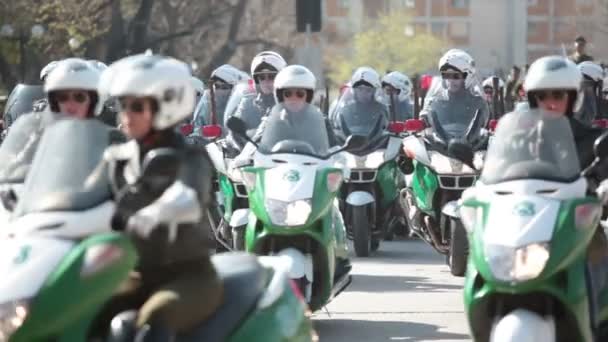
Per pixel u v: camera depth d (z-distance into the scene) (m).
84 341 12.21
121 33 96.38
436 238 29.34
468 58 29.56
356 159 32.41
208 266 13.02
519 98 36.47
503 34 145.38
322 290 21.55
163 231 12.68
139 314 12.62
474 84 29.75
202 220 12.97
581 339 15.18
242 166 24.20
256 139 24.31
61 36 79.31
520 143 15.77
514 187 15.39
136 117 12.88
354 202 31.83
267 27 122.94
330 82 167.12
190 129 29.06
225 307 13.22
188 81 13.00
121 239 12.13
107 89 13.23
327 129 24.91
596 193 16.02
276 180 21.47
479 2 146.75
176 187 12.23
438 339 21.75
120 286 12.32
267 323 13.45
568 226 14.88
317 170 21.64
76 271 11.98
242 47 125.38
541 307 15.12
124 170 12.95
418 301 25.66
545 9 143.50
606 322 16.05
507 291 14.70
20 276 11.97
